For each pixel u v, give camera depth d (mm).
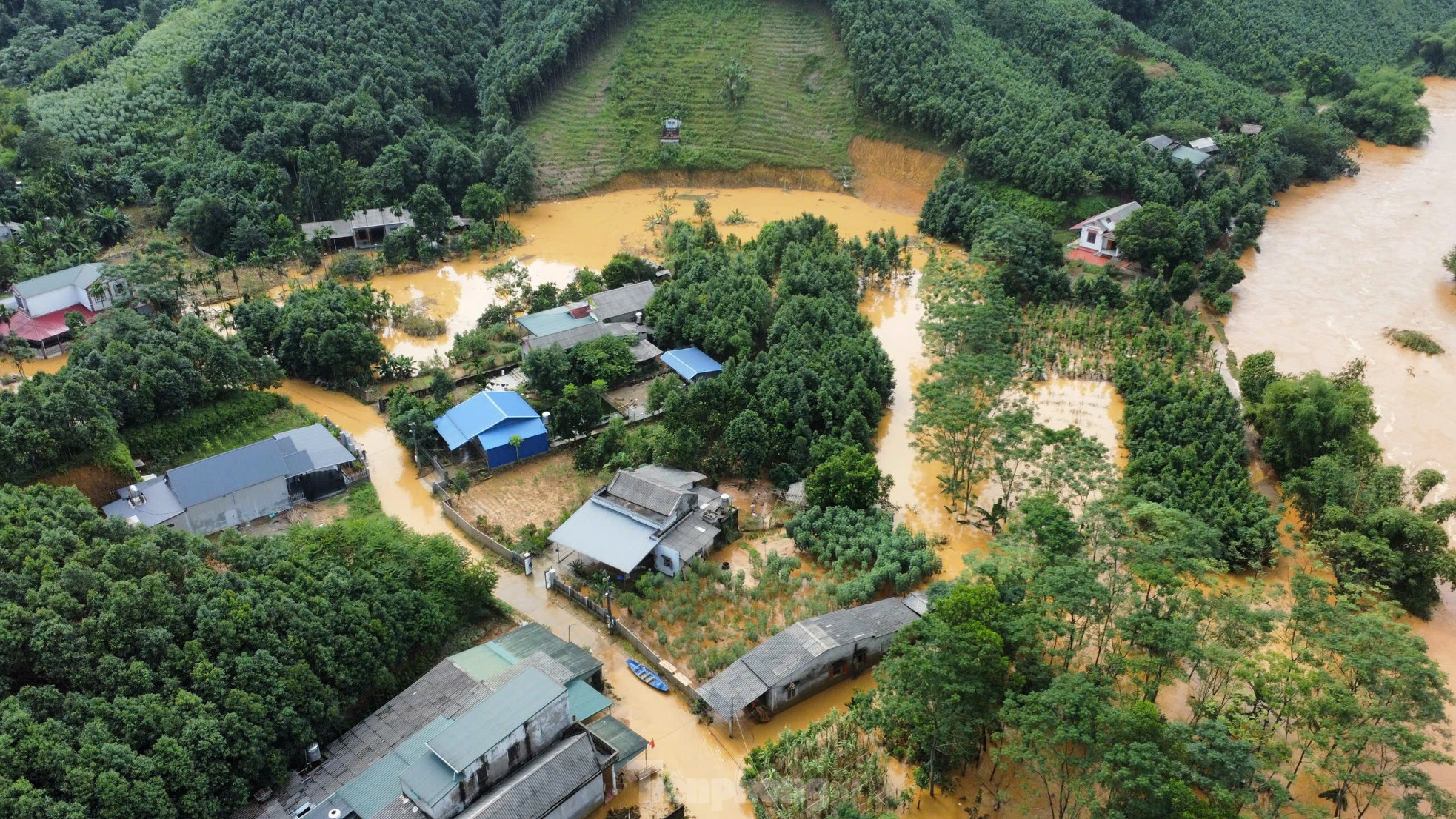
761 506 79312
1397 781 47938
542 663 57500
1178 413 84312
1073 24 171500
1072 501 73312
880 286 125125
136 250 126250
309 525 71375
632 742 54125
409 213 138125
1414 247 135375
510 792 48250
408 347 107438
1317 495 74500
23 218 127625
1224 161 151500
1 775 43719
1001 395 87375
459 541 75312
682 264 116188
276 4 159500
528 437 85125
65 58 167125
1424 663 49781
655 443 81000
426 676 57094
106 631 50656
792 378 87125
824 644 59281
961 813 51781
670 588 67938
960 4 177125
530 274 126750
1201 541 61750
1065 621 57188
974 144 143125
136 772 45469
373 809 48281
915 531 76375
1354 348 106375
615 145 164000
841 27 169250
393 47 159625
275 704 51188
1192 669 57938
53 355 103250
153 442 82000
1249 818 46219
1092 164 136875
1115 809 43438
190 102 154625
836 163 161500
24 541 56281
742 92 167500
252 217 130625
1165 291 110812
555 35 167125
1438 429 90625
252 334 98000
